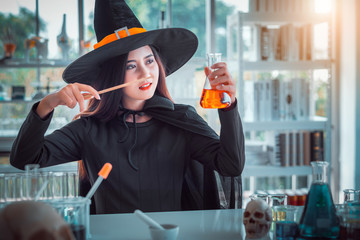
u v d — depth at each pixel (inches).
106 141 67.7
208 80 53.4
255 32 114.0
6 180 39.6
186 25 139.0
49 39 122.6
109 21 69.1
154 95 71.2
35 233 28.4
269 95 115.4
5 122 118.8
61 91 55.2
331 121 121.6
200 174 70.1
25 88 117.6
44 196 42.3
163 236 38.0
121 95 68.3
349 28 122.3
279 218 42.4
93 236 41.7
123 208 66.6
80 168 69.3
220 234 42.4
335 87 126.4
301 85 116.9
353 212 39.3
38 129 57.0
